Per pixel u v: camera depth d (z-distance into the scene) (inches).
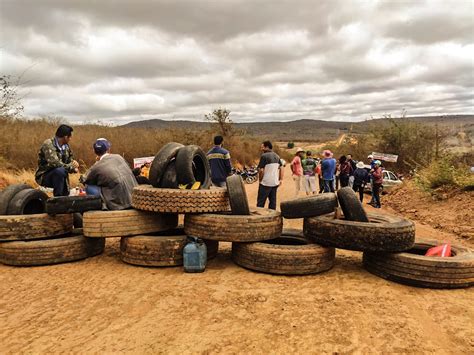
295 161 637.9
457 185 574.6
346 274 261.7
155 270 268.8
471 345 170.9
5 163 587.2
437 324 190.1
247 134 1585.9
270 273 259.4
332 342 171.2
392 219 280.1
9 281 247.8
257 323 188.2
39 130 782.5
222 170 422.0
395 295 225.5
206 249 278.5
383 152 1213.7
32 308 207.0
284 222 457.7
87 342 170.9
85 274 259.9
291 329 182.4
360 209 262.8
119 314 198.8
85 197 295.0
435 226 463.8
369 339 174.1
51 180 336.2
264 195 440.8
